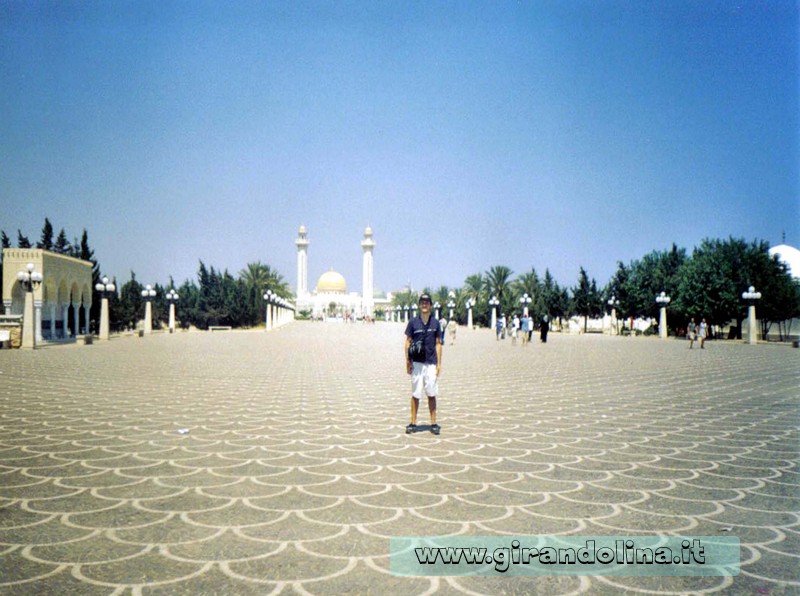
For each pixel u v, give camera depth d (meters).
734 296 46.44
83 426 9.37
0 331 30.48
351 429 9.16
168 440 8.33
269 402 12.02
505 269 84.12
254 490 5.96
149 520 5.10
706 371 19.66
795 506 5.55
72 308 49.97
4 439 8.38
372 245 152.88
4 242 52.69
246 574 4.08
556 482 6.28
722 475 6.60
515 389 14.45
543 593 3.88
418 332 8.94
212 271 87.56
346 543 4.61
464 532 4.86
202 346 34.41
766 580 4.09
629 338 53.84
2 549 4.50
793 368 20.95
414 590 3.88
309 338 47.16
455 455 7.47
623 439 8.50
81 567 4.18
